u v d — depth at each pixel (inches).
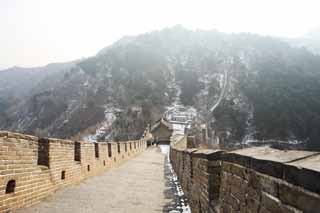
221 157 159.9
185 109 4576.8
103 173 504.7
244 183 115.3
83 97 4884.4
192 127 3075.8
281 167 83.6
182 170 378.9
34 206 248.5
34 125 4394.7
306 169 70.4
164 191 345.4
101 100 4699.8
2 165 211.2
